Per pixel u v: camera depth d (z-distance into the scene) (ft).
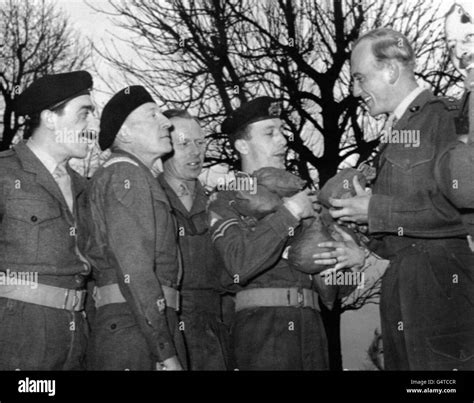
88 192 11.43
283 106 29.09
